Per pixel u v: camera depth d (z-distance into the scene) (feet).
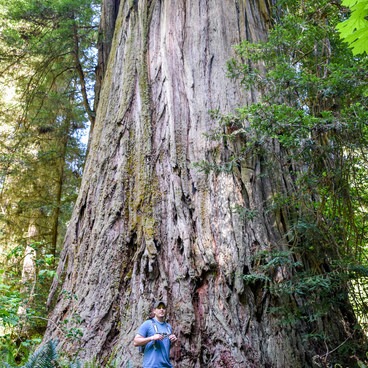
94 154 28.78
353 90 18.22
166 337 16.85
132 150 27.09
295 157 19.47
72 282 24.86
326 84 18.49
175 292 21.74
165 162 25.80
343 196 19.79
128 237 24.16
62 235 60.34
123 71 30.50
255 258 22.12
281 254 20.10
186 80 28.02
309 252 21.88
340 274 18.90
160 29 30.58
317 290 20.29
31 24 50.55
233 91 26.96
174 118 26.68
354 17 11.23
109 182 26.53
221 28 29.45
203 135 25.11
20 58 52.75
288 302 21.01
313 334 19.45
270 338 20.35
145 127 27.07
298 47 22.45
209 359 19.83
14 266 35.60
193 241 23.00
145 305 21.54
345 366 19.52
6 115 57.47
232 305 20.93
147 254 22.80
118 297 22.77
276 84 20.07
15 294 19.89
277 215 23.88
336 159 18.94
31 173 54.60
